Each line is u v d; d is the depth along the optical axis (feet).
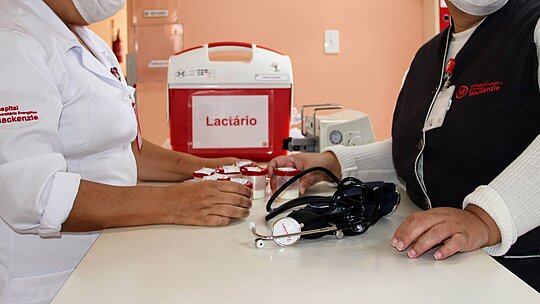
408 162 4.17
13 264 3.76
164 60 9.89
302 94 10.29
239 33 10.07
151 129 9.98
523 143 3.40
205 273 2.49
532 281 3.54
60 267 3.85
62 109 3.68
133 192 3.34
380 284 2.33
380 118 10.43
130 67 9.86
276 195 3.69
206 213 3.31
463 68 3.81
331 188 4.49
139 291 2.30
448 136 3.73
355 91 10.35
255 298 2.19
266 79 6.01
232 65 6.01
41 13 3.78
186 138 6.05
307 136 6.72
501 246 2.80
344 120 6.23
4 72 3.25
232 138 6.07
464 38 4.00
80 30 4.43
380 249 2.83
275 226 2.91
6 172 3.16
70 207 3.21
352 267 2.55
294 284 2.34
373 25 10.23
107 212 3.25
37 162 3.21
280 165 4.34
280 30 10.12
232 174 4.16
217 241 3.01
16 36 3.39
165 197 3.35
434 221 2.72
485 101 3.51
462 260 2.63
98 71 4.00
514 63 3.38
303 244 2.93
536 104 3.33
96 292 2.29
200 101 6.00
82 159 3.98
